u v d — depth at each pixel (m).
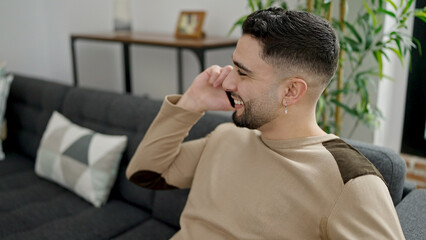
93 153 1.67
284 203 0.84
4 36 2.96
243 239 0.87
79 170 1.67
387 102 2.02
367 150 1.12
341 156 0.83
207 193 0.99
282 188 0.86
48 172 1.82
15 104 2.31
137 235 1.42
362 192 0.76
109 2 3.34
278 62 0.83
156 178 1.12
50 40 3.23
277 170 0.88
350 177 0.79
